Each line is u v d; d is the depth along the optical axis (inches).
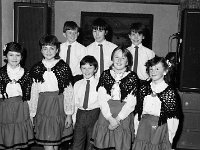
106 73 109.1
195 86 145.6
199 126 148.3
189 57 144.0
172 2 183.3
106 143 105.4
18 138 109.7
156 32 190.1
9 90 109.2
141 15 187.0
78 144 117.1
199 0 157.8
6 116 108.9
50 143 110.2
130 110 105.3
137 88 106.9
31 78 112.3
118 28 187.8
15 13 139.8
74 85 119.1
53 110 111.0
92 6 190.5
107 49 129.4
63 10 191.9
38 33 141.4
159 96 100.3
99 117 108.9
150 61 101.3
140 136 102.1
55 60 114.4
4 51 110.1
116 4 189.6
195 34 142.3
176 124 100.6
